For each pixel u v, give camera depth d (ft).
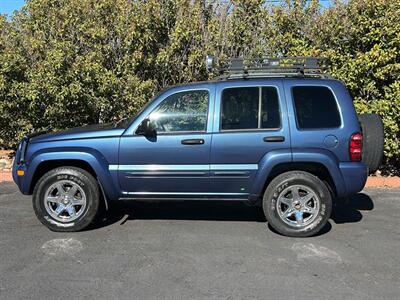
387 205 22.94
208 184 18.42
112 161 18.54
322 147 17.85
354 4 27.78
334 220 20.61
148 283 14.07
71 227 18.76
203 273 14.79
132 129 18.51
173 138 18.26
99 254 16.47
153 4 29.45
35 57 29.48
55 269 15.14
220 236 18.38
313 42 29.55
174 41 29.60
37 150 18.79
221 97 18.38
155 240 17.93
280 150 17.93
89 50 30.25
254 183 18.16
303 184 17.93
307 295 13.25
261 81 18.51
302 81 18.47
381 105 26.61
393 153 26.76
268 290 13.57
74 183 18.67
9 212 21.80
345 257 16.16
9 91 28.30
